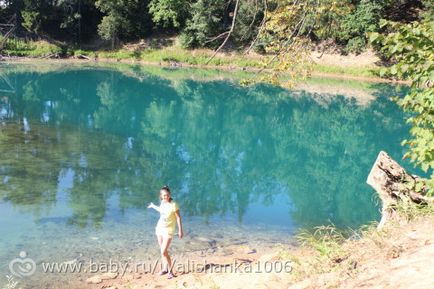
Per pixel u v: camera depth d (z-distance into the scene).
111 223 10.17
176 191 13.34
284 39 10.02
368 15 42.38
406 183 6.98
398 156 19.23
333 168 17.72
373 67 44.09
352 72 44.66
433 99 5.39
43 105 26.86
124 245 9.04
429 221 5.61
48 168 14.11
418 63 5.32
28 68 41.19
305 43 9.41
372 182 7.21
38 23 50.06
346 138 23.64
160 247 8.48
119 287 7.30
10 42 47.34
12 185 12.23
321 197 13.72
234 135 23.56
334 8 9.10
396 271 4.26
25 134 18.67
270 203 12.84
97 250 8.74
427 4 39.94
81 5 51.94
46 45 49.47
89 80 37.62
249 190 14.15
